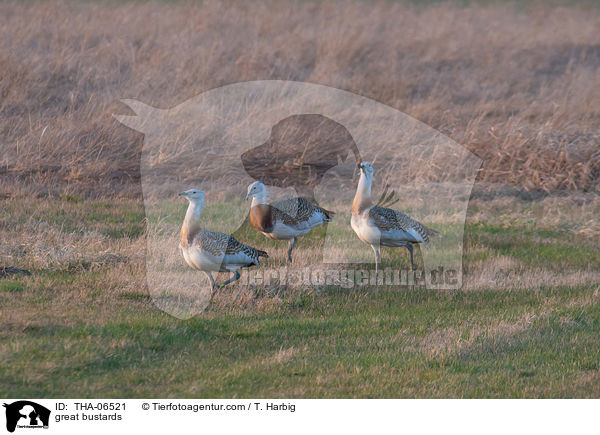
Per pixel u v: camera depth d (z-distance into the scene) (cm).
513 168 4422
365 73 5944
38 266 2725
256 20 6650
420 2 8231
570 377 2033
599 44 7325
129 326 2228
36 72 4947
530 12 8369
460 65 6481
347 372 2042
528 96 5975
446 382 1977
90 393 1812
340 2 7644
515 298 2752
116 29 5953
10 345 1988
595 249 3444
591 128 5038
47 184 3800
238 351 2162
